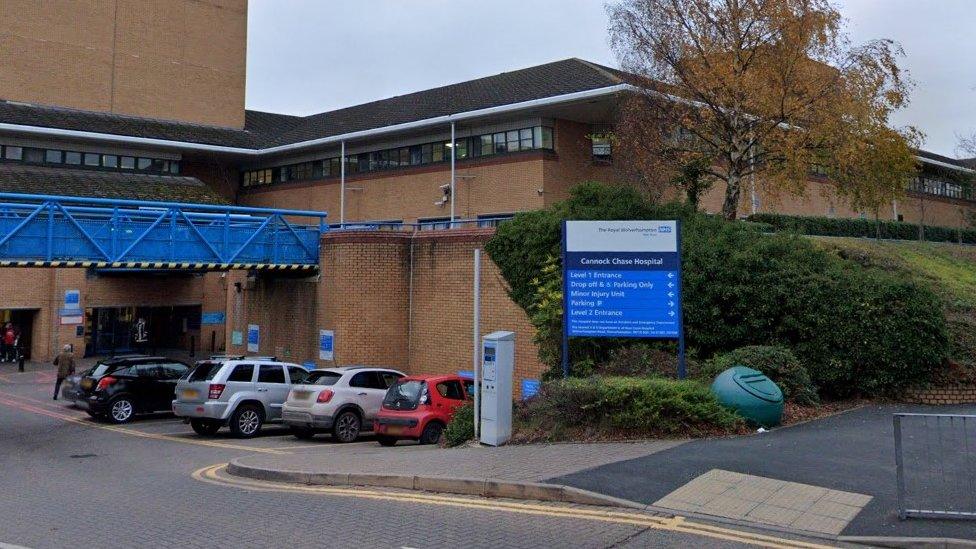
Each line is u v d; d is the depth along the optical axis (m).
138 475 12.12
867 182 19.78
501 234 18.77
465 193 31.42
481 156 31.08
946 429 11.02
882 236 31.02
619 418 11.12
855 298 13.88
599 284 12.84
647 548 6.72
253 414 17.59
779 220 26.86
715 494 8.12
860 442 10.23
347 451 13.93
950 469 8.79
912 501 7.63
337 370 16.94
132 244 20.94
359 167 36.66
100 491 10.61
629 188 17.95
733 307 14.41
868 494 7.93
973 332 14.86
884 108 18.91
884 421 11.79
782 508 7.62
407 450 13.11
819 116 18.95
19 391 27.14
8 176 34.06
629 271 12.76
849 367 13.74
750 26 19.22
